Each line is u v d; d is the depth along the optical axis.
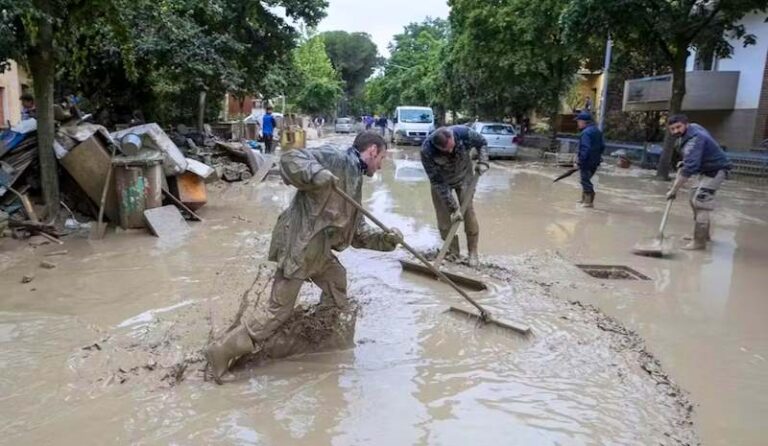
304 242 3.70
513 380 3.76
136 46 12.59
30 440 3.01
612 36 15.31
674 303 5.47
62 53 8.12
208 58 13.87
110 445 2.97
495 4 21.72
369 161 3.95
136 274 5.98
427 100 51.88
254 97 20.72
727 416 3.44
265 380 3.69
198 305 5.00
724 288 5.97
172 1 13.76
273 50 17.14
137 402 3.39
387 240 4.14
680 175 7.46
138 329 4.47
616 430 3.21
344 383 3.68
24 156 8.13
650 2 13.84
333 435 3.10
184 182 9.10
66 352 4.05
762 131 18.17
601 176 16.83
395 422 3.23
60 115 8.65
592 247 7.72
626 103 23.50
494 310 5.03
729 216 10.51
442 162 6.33
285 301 3.78
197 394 3.49
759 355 4.32
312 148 3.75
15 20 7.28
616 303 5.44
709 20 14.30
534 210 10.58
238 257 6.70
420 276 6.04
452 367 3.93
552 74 23.77
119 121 15.30
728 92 19.06
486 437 3.10
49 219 7.80
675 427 3.26
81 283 5.67
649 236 8.48
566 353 4.17
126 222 7.98
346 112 92.88
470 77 28.92
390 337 4.42
